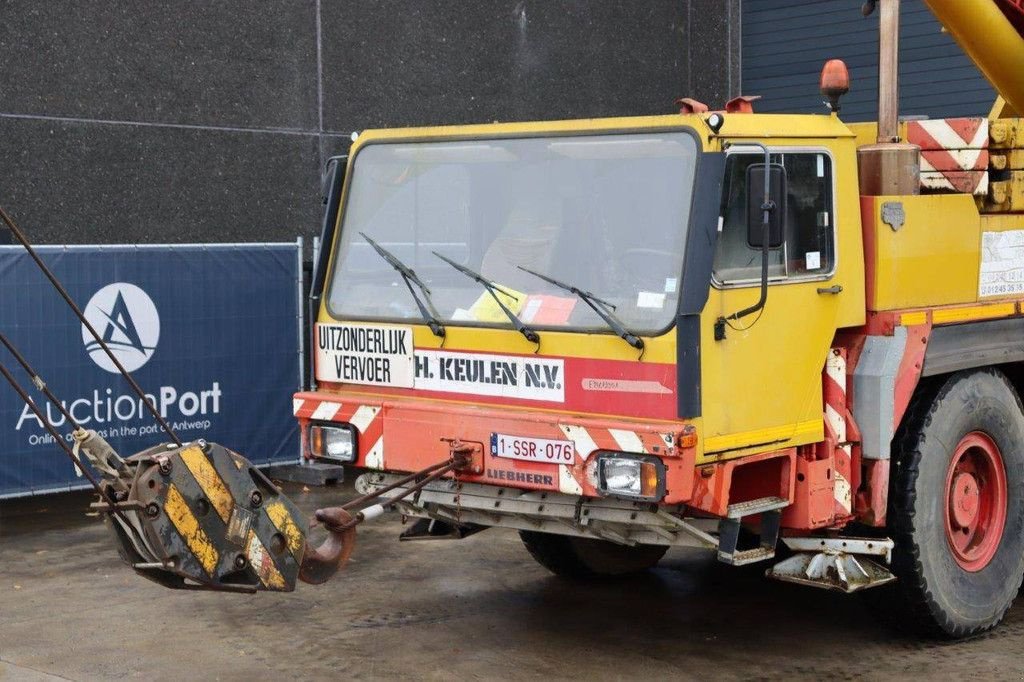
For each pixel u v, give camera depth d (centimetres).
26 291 890
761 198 543
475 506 596
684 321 543
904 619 647
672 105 1505
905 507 630
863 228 626
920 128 705
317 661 618
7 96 1045
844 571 612
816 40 1527
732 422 562
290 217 1214
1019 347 695
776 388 583
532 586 753
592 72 1422
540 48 1373
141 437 946
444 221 630
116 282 930
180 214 1144
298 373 1026
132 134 1111
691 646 643
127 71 1105
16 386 493
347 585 752
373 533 884
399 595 733
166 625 677
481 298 610
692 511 563
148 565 489
